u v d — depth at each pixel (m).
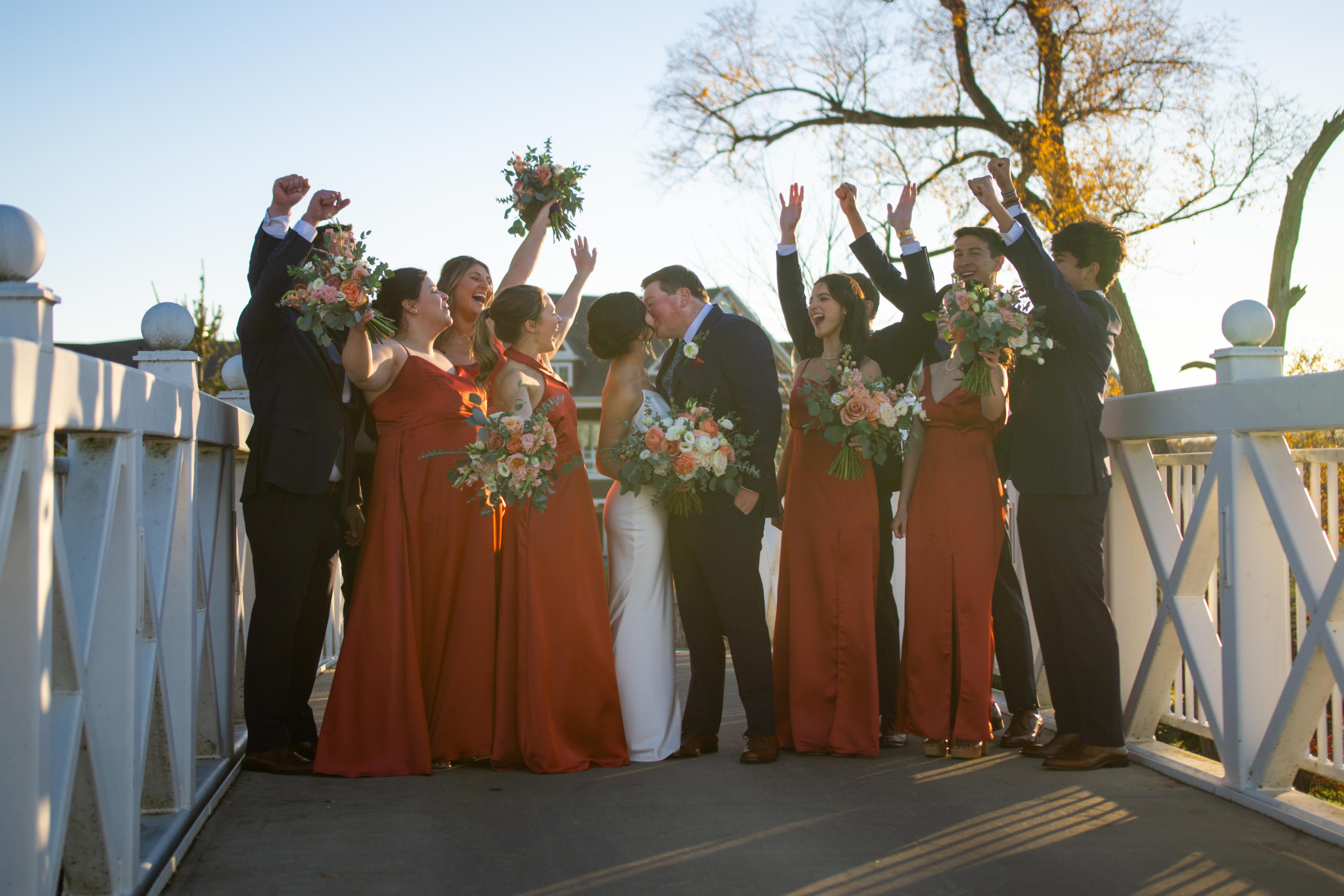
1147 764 3.63
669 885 2.46
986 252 4.00
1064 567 3.60
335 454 3.54
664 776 3.55
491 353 3.85
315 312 3.21
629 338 3.96
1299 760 3.10
